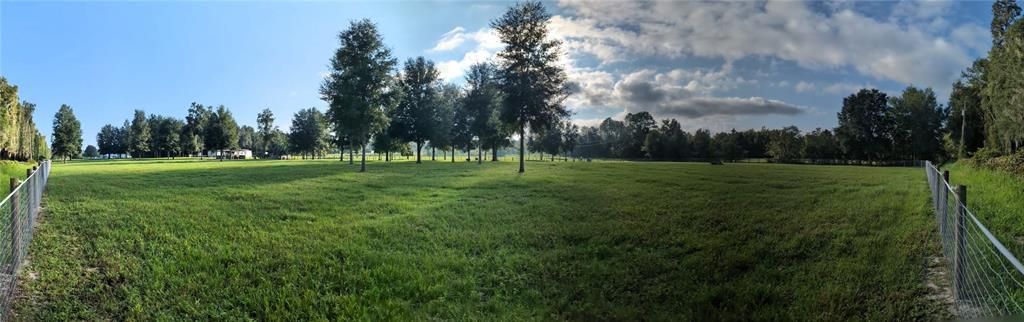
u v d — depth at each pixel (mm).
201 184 19109
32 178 9773
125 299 5930
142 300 5945
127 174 25953
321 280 6656
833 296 5809
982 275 6039
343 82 32906
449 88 55344
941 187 8750
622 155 84000
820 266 6910
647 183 18391
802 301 5758
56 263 7176
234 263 7344
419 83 50062
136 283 6418
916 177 21297
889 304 5559
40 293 6094
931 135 56531
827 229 9164
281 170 30797
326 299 5996
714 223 9969
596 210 11688
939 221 8867
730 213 11000
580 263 7359
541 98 32219
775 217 10492
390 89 34906
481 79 49906
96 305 5812
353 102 31859
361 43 33500
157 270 6852
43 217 10750
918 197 13188
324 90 34438
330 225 10102
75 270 6914
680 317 5492
